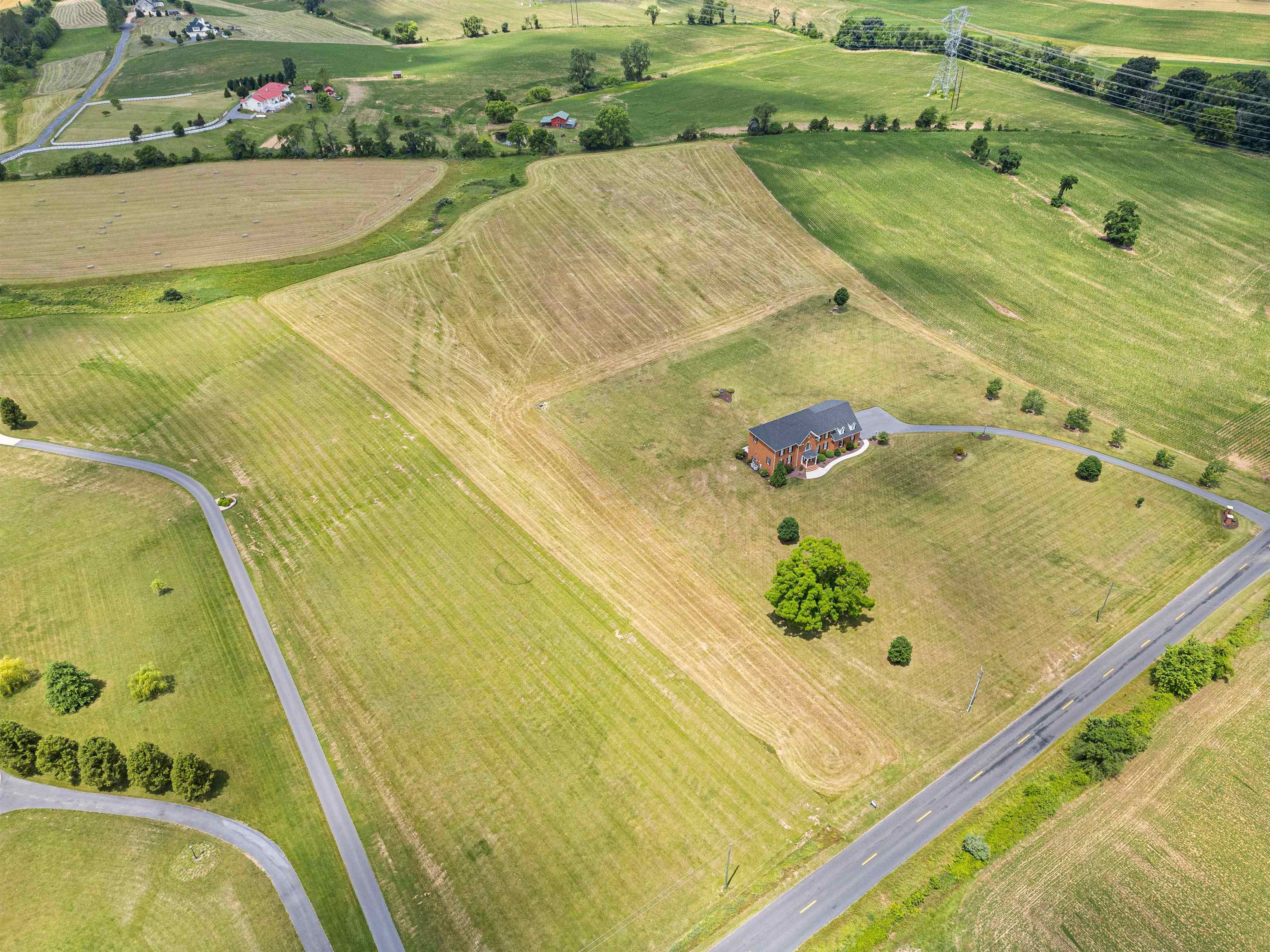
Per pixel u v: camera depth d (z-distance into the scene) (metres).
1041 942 53.78
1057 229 153.12
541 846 60.75
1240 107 187.38
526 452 101.88
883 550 86.69
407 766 66.56
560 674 73.88
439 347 122.19
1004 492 95.19
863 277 139.62
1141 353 122.25
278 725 69.94
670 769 65.81
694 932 55.31
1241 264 143.38
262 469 99.75
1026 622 78.50
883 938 54.31
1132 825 60.94
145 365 117.69
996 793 63.53
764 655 75.50
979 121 199.25
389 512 93.12
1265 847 59.34
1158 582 83.06
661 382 114.38
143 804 64.06
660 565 85.50
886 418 107.62
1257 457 102.62
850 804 63.09
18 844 61.34
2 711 70.88
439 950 54.75
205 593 82.94
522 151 187.75
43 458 100.69
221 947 55.09
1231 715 69.25
